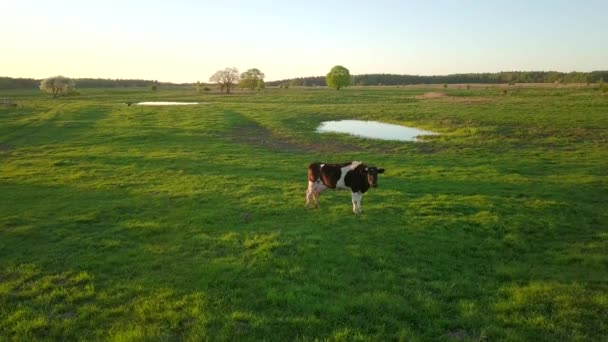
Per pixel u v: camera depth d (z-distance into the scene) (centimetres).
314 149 3166
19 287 941
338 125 4644
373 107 6562
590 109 5191
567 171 2267
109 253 1135
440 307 836
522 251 1173
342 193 1777
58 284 956
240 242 1210
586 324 780
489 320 791
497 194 1777
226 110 6003
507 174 2197
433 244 1191
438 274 1002
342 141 3531
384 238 1232
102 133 3731
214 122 4522
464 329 769
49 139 3434
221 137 3612
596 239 1262
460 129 3969
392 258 1091
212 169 2325
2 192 1809
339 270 1016
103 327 773
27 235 1278
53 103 7612
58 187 1906
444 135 3750
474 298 887
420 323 787
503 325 777
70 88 11625
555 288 921
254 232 1285
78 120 4781
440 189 1859
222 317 791
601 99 6738
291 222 1395
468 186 1919
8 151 2891
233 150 2978
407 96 9688
